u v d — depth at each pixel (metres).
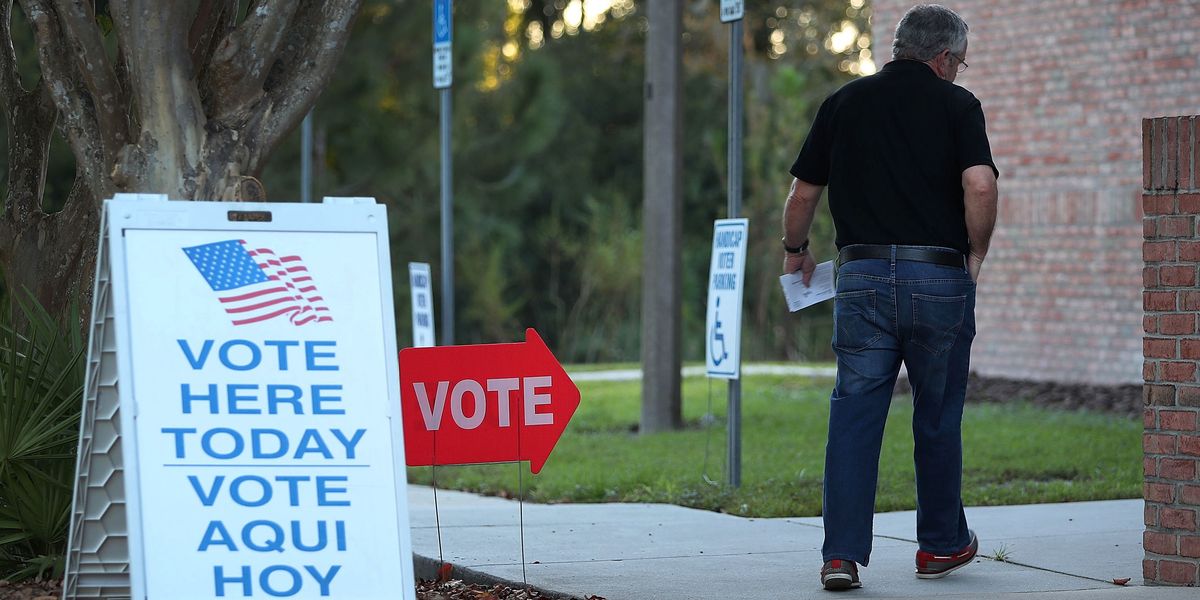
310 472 7.32
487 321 54.00
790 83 53.72
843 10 62.50
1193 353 8.81
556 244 60.31
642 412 24.22
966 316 9.45
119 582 7.87
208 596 7.01
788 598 9.22
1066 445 18.41
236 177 9.23
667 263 24.17
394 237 50.75
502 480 17.17
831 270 10.41
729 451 15.61
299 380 7.45
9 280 10.99
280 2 9.22
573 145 63.69
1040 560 10.52
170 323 7.35
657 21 24.41
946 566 9.79
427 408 9.33
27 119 11.29
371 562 7.27
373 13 45.78
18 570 9.75
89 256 10.59
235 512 7.16
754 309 56.69
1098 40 25.09
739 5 15.53
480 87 53.72
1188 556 8.89
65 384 9.66
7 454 9.18
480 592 9.66
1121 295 24.83
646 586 9.70
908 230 9.34
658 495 15.27
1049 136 25.98
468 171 50.91
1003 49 26.69
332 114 44.69
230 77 9.21
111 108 9.51
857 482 9.42
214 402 7.29
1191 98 23.75
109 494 7.76
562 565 10.66
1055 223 25.91
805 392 30.50
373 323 7.64
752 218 55.72
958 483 9.74
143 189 9.07
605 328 58.06
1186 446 8.88
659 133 24.33
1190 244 8.78
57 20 9.85
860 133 9.49
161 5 8.95
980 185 9.14
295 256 7.63
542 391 9.41
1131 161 24.69
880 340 9.44
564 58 65.94
